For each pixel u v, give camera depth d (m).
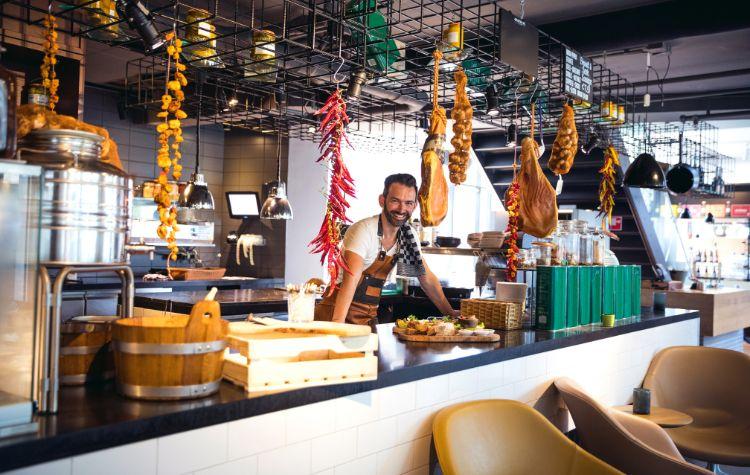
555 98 4.31
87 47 5.12
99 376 1.87
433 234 6.40
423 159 2.87
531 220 3.40
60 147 1.66
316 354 2.04
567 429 3.21
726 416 3.61
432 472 2.39
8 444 1.30
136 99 6.58
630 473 2.62
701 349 3.79
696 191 9.33
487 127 7.85
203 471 1.66
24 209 1.50
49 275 1.58
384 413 2.20
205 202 5.25
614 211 8.58
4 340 1.49
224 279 6.72
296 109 5.00
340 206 2.51
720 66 6.53
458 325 2.98
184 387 1.70
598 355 3.46
